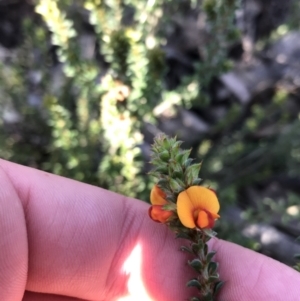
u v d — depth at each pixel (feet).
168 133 0.34
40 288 0.22
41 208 0.20
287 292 0.21
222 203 0.30
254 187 0.37
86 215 0.21
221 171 0.34
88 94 0.28
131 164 0.25
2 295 0.19
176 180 0.16
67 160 0.29
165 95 0.29
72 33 0.25
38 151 0.33
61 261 0.21
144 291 0.22
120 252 0.22
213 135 0.35
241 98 0.37
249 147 0.34
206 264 0.18
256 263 0.21
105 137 0.27
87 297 0.22
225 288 0.21
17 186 0.20
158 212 0.17
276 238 0.33
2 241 0.18
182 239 0.21
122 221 0.21
